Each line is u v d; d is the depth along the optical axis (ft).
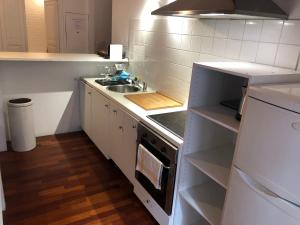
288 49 5.17
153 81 9.75
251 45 5.86
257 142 3.84
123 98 8.54
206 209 5.59
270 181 3.70
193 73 5.30
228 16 5.43
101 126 9.72
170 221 6.19
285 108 3.35
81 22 14.98
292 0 4.99
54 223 6.72
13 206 7.20
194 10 4.91
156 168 6.04
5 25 15.90
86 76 11.60
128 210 7.43
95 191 8.13
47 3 15.80
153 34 9.39
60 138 11.54
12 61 9.95
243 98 4.69
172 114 7.25
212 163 5.58
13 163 9.32
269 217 3.76
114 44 11.62
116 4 11.88
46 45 17.70
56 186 8.23
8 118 10.09
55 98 11.31
